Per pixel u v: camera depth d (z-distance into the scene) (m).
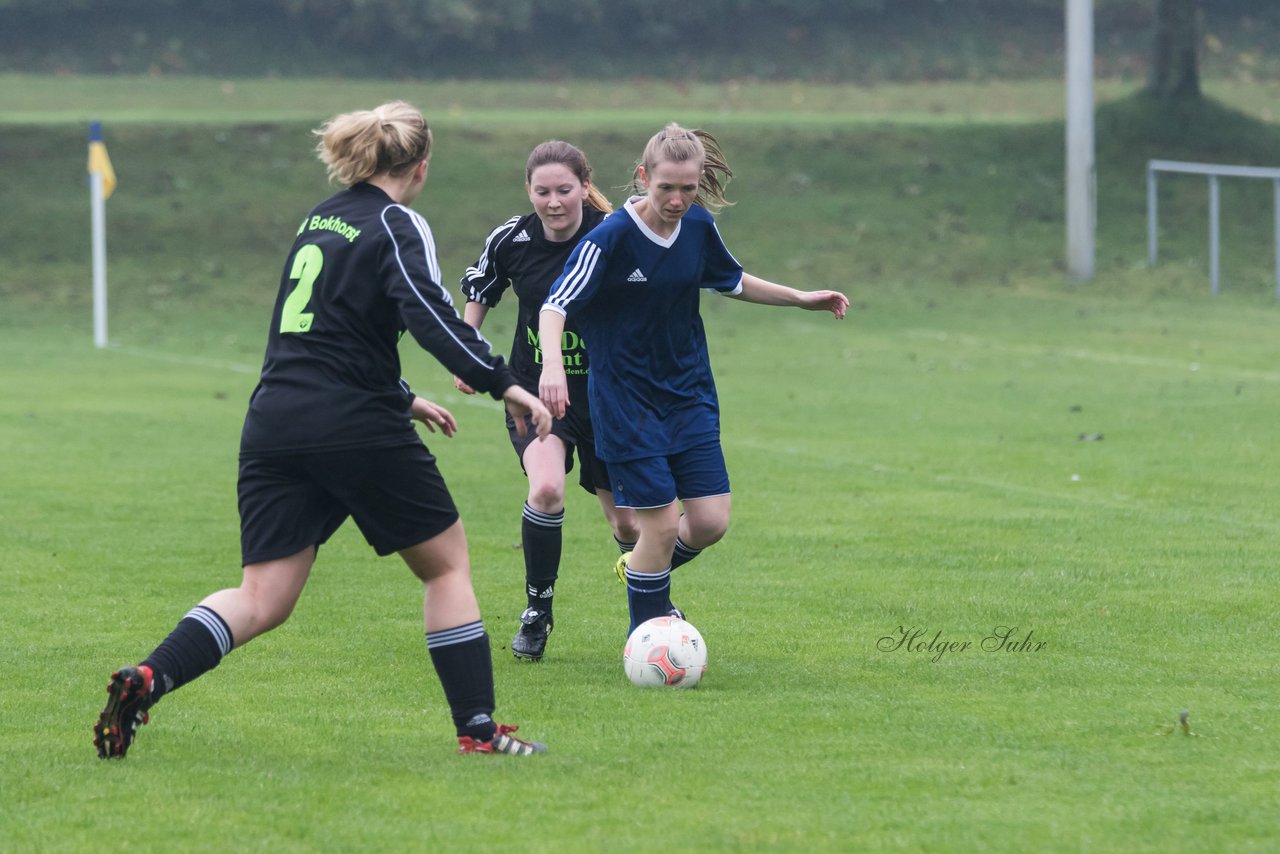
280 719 19.11
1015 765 16.81
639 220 20.78
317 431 16.61
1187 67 124.69
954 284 94.50
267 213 100.50
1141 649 22.77
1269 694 20.03
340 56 139.38
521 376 24.83
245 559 17.06
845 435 47.47
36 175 101.75
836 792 15.84
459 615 17.38
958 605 25.81
